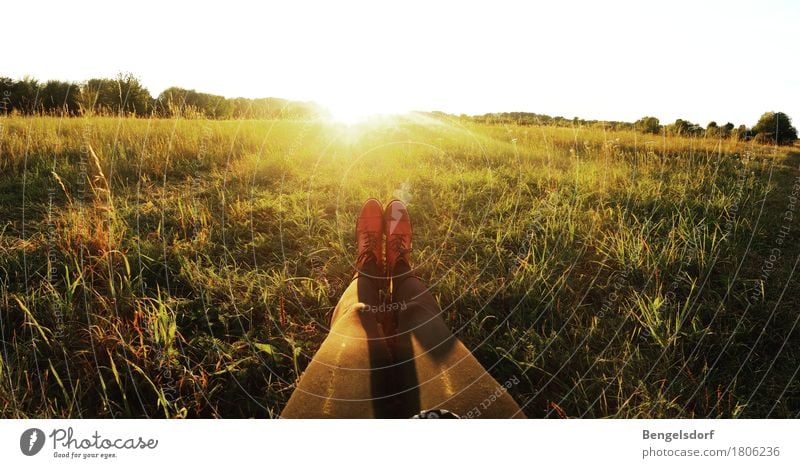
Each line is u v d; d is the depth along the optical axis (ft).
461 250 9.82
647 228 10.18
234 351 6.60
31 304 7.07
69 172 13.89
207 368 6.32
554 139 22.36
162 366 6.07
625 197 12.23
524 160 17.49
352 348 5.13
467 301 7.93
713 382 6.38
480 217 11.28
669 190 12.78
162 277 8.23
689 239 9.43
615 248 9.48
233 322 7.25
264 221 10.81
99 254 8.55
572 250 9.55
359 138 19.95
